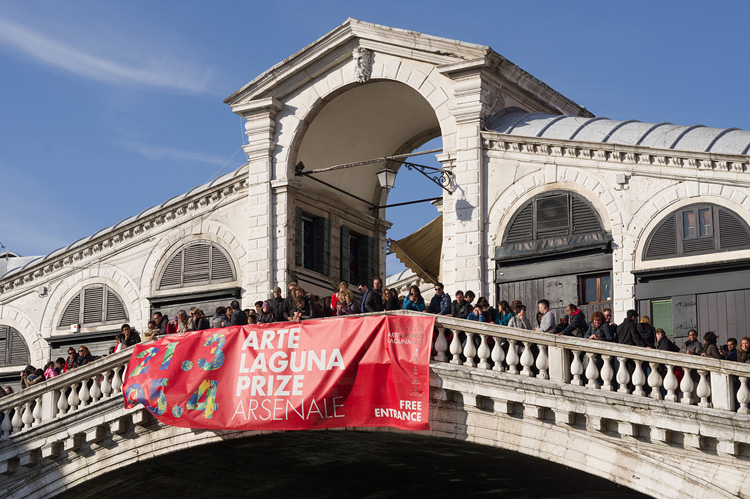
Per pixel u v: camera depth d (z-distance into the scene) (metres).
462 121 21.48
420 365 17.78
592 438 16.70
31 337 26.45
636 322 17.09
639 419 16.16
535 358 17.98
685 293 19.11
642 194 19.73
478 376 17.44
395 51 22.28
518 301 18.05
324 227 24.52
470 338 17.80
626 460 16.44
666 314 19.30
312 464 22.02
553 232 20.45
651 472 16.22
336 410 18.34
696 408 15.67
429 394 17.91
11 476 22.02
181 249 24.62
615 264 19.77
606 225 19.95
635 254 19.62
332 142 24.34
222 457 21.27
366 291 19.42
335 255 24.81
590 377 16.72
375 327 18.22
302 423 18.56
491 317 18.44
